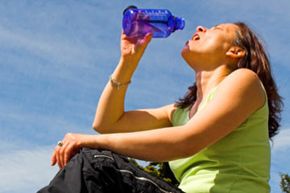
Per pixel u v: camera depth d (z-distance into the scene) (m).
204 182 1.96
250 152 2.01
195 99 2.29
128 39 2.22
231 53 2.18
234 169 1.98
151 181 1.84
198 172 2.01
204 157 2.00
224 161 1.99
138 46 2.20
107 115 2.26
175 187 1.86
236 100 1.99
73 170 1.83
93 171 1.82
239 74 2.05
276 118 2.28
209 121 1.95
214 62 2.18
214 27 2.23
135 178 1.84
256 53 2.20
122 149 1.93
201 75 2.19
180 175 2.08
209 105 1.99
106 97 2.26
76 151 1.96
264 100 2.07
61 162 1.95
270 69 2.23
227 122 1.96
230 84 2.02
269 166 2.06
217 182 1.96
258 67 2.20
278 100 2.26
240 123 2.00
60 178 1.82
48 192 1.79
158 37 2.20
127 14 2.16
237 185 1.95
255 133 2.04
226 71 2.16
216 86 2.12
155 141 1.92
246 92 2.01
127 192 1.84
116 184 1.83
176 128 1.94
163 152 1.92
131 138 1.93
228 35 2.20
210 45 2.18
